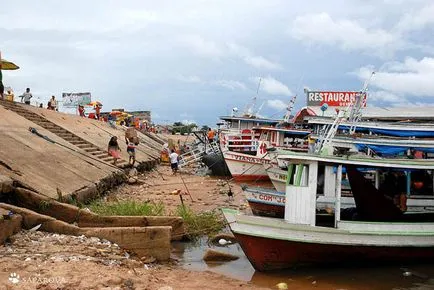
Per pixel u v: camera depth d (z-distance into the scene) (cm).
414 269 1189
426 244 1188
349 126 2091
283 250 1125
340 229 1138
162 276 984
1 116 2208
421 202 1434
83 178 1900
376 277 1116
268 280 1077
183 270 1078
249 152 3108
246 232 1115
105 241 1105
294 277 1104
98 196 1916
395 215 1259
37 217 1118
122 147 3566
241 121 3522
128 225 1284
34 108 3092
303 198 1148
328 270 1159
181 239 1380
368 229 1159
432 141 1761
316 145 1695
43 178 1580
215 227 1476
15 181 1341
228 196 2245
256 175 2900
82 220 1254
